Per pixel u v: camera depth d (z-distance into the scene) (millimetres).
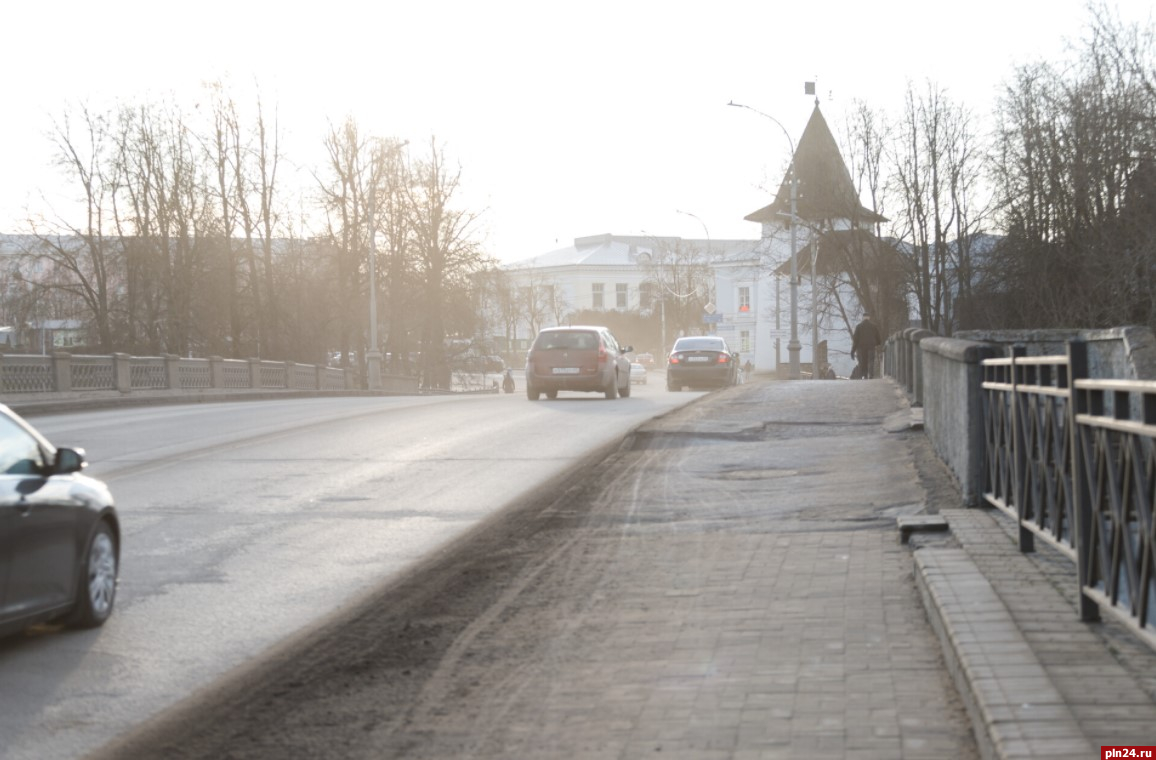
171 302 57000
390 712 5777
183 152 58031
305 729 5574
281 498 12977
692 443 16234
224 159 59000
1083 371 5848
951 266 56969
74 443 18766
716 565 8781
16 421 7449
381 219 62719
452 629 7367
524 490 13180
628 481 13250
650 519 10883
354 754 5207
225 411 26391
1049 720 4359
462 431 19922
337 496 13086
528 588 8398
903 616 6957
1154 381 4637
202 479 14500
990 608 6145
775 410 19484
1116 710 4473
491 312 71188
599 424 20781
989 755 4363
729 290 98562
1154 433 4637
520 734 5332
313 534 10875
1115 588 5414
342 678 6398
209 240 58562
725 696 5641
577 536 10273
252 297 61750
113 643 7289
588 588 8289
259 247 63062
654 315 121312
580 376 29156
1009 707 4531
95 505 7738
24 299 54406
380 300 63344
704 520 10688
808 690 5641
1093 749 4051
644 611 7523
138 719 5801
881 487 11391
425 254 64562
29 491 7016
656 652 6539
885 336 58969
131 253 56406
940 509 9891
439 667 6527
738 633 6812
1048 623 5844
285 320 62312
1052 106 40531
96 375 31656
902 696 5453
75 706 6023
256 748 5332
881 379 28109
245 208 59469
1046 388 6738
